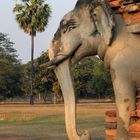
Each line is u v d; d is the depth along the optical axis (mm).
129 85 4520
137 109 4562
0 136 15539
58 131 17156
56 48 4801
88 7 4656
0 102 61969
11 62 64750
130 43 4555
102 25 4449
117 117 4598
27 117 26719
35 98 66875
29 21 44406
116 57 4539
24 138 14820
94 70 54562
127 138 4547
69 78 4793
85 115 27328
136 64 4496
